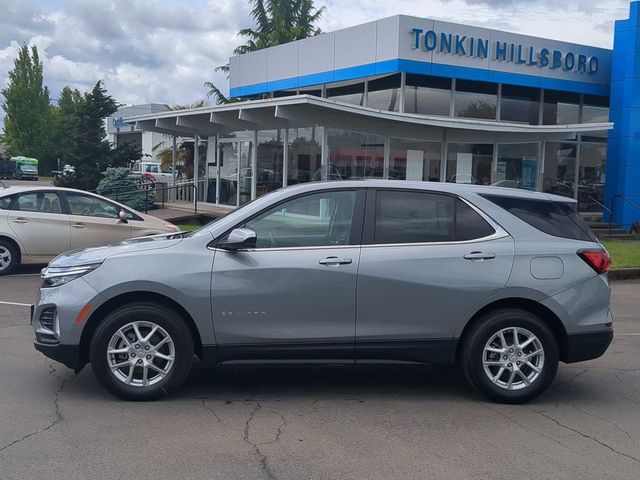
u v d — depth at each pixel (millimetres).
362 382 6391
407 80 19141
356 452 4672
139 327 5559
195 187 21562
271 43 41062
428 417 5430
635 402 5965
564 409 5719
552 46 21016
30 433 4887
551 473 4387
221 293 5488
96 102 27125
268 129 20109
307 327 5578
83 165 26797
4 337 7723
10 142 60375
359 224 5727
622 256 15602
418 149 19594
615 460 4625
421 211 5805
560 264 5754
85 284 5500
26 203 11922
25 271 12539
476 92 20391
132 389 5570
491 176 20594
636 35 20812
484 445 4852
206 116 20188
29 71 58250
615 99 21438
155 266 5500
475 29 19453
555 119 22266
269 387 6164
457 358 5828
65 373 6395
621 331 9023
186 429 5035
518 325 5684
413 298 5598
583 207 23281
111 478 4180
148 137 47250
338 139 18094
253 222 5703
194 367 6738
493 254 5684
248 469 4355
